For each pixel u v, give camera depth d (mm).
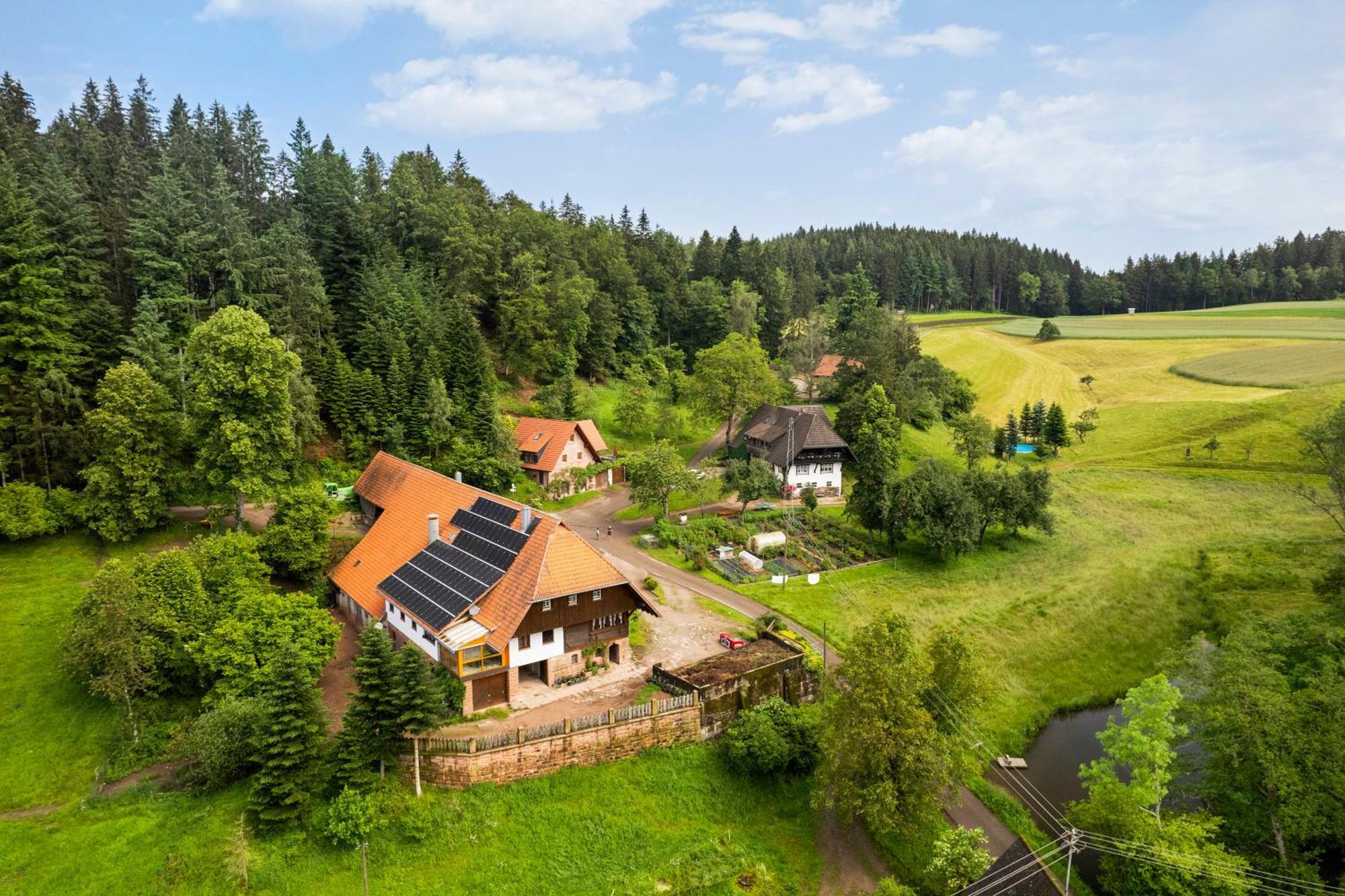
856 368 124625
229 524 66000
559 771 42562
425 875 35844
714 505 92750
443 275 109000
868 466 83125
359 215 106188
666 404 125812
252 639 44031
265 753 36656
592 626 50875
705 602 64562
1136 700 41688
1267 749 38719
